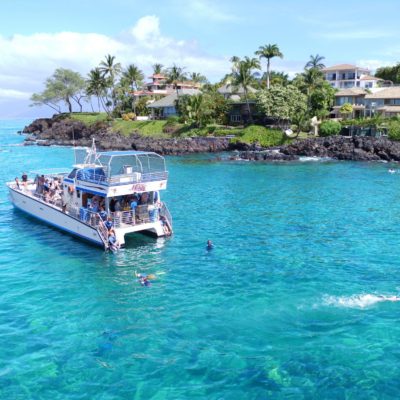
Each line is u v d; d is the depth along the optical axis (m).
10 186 40.06
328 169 66.75
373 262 25.77
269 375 15.05
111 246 27.97
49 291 22.02
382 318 18.75
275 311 19.55
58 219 32.47
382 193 47.66
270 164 73.50
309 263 25.72
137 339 17.42
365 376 14.95
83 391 14.41
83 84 151.88
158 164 31.20
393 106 98.31
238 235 31.75
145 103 136.25
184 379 14.94
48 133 135.50
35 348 16.83
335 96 105.69
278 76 137.25
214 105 108.50
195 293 21.64
